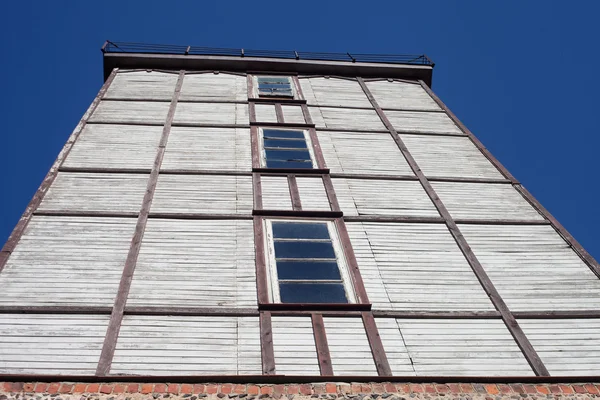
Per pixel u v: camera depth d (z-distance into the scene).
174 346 9.15
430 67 21.31
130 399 7.66
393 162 14.93
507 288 10.97
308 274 10.75
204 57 20.42
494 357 9.48
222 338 9.34
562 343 9.85
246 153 14.61
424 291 10.71
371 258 11.36
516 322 10.12
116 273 10.52
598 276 11.42
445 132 16.97
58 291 10.06
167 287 10.28
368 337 9.52
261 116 16.86
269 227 11.84
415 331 9.80
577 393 8.27
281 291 10.34
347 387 8.05
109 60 20.09
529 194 13.88
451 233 12.28
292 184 13.30
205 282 10.45
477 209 13.24
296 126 16.20
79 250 11.00
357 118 17.41
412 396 8.01
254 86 19.31
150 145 14.71
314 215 12.25
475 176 14.62
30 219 11.66
